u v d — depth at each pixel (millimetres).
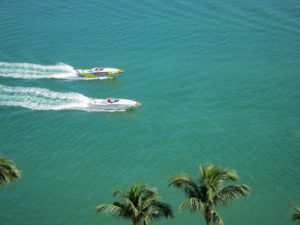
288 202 61688
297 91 83312
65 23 104562
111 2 111750
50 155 71250
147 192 40594
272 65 89750
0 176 43281
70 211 61219
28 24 104438
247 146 71812
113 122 78812
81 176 67000
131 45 97375
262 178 65625
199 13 105375
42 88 87062
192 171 67062
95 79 89375
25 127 77625
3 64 92438
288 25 99750
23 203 62562
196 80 87188
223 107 80500
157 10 107375
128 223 59375
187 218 59594
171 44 96938
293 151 70500
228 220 59438
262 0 108688
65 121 79062
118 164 69125
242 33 98438
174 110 80500
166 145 72688
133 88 86688
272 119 77375
